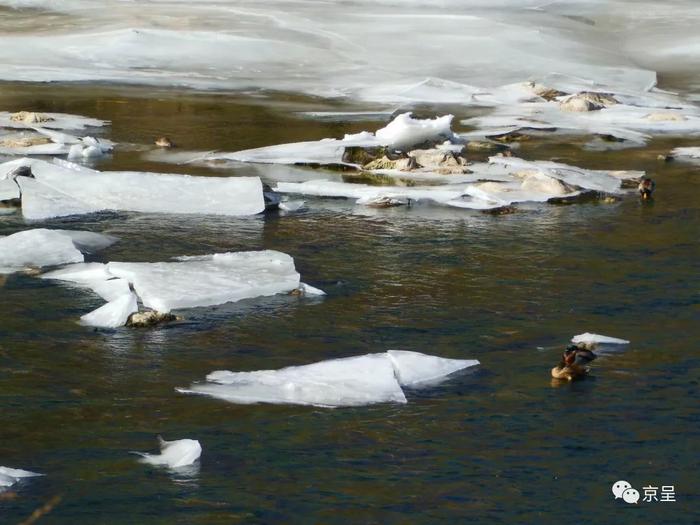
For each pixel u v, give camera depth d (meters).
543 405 9.11
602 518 7.55
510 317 11.03
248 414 8.74
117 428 8.48
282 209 14.70
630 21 36.38
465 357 10.03
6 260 12.01
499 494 7.78
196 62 27.00
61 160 16.11
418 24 32.28
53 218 13.89
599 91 24.62
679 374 9.78
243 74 25.97
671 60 30.20
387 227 13.98
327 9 35.53
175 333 10.31
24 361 9.63
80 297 11.09
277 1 37.72
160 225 13.80
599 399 9.25
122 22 31.92
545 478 8.02
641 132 20.98
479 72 26.81
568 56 29.00
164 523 7.28
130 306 10.62
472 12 36.09
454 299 11.48
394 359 9.69
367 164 17.28
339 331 10.52
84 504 7.46
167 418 8.66
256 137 19.34
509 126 20.73
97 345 10.00
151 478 7.79
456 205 15.02
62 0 36.31
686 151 19.23
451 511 7.56
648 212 15.10
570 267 12.62
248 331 10.43
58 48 27.72
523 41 30.27
